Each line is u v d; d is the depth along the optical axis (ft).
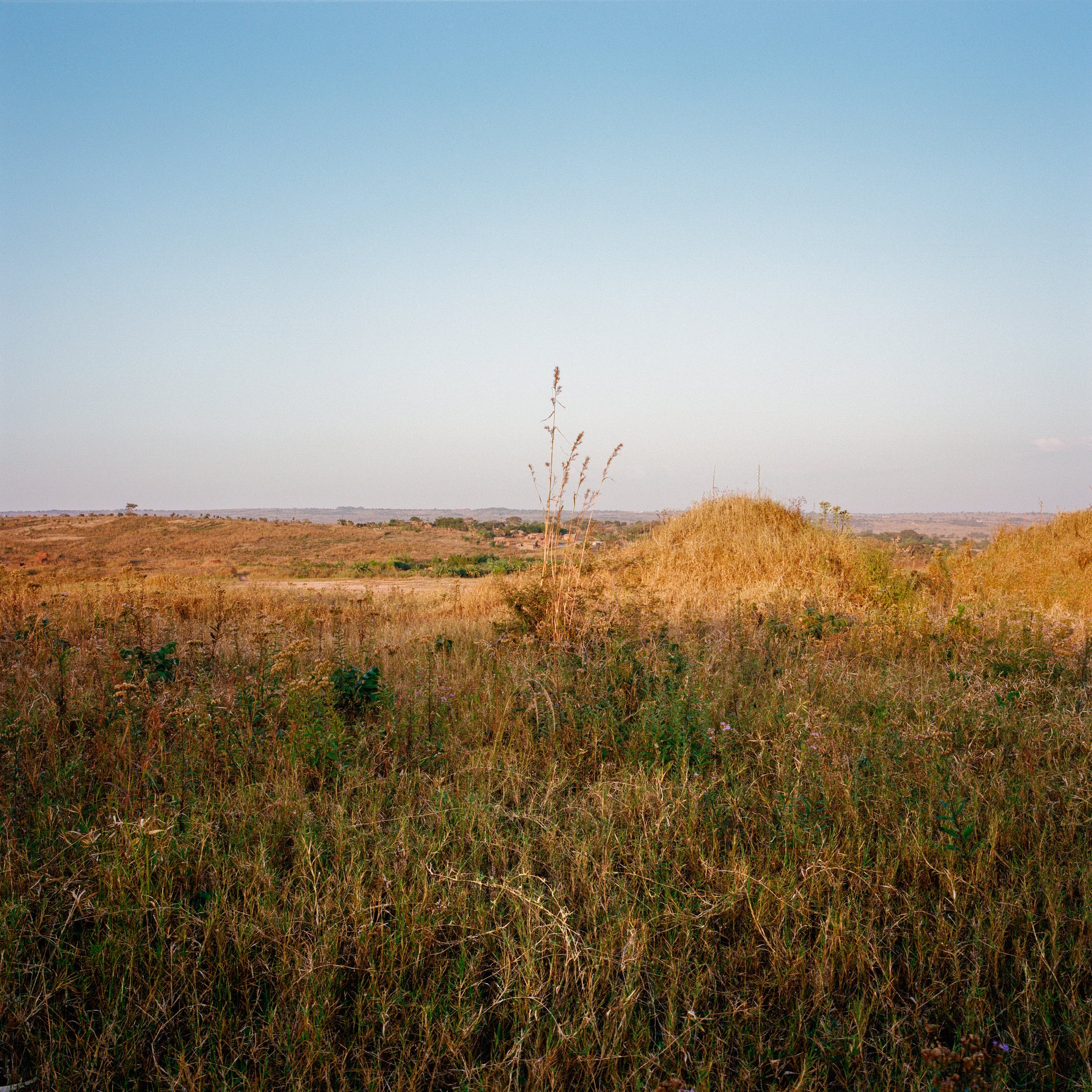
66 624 25.48
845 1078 7.32
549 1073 7.04
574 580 24.30
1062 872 10.15
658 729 14.17
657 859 10.35
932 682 19.03
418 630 27.22
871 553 38.81
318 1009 7.53
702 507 50.88
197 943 8.50
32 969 8.07
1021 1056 7.52
